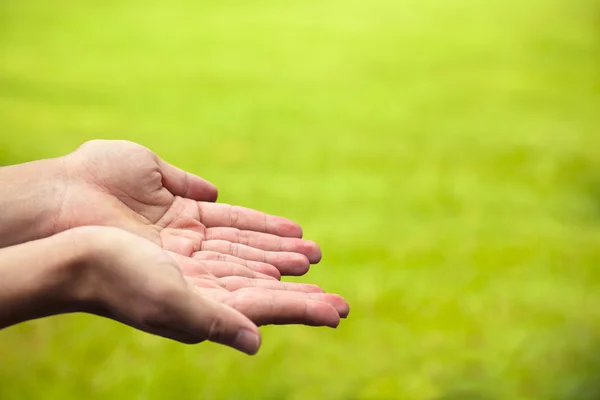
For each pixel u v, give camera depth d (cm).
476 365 149
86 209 113
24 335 151
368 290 165
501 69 382
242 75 359
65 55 388
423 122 296
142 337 151
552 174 243
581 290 169
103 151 115
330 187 226
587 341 154
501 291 167
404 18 490
